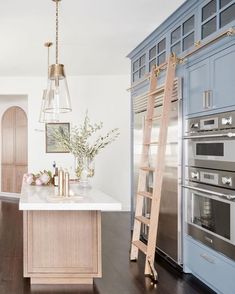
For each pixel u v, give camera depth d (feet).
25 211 10.52
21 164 27.89
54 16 12.30
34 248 10.57
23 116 27.84
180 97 11.45
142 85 15.51
